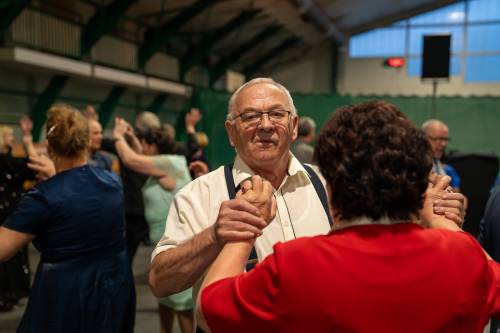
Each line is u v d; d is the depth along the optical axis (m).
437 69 6.61
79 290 1.59
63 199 1.57
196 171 2.98
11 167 3.29
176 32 9.46
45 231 1.58
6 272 3.52
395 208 0.74
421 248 0.71
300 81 14.23
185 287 1.05
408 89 13.25
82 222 1.60
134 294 1.83
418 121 6.99
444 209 0.91
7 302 3.54
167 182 2.69
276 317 0.70
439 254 0.71
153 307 3.61
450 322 0.68
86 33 7.31
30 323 1.57
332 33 12.29
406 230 0.74
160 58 9.59
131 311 1.80
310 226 1.21
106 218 1.67
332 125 0.78
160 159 2.69
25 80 6.55
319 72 14.09
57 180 1.61
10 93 6.29
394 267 0.69
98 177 1.71
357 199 0.73
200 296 0.78
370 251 0.70
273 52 13.27
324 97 7.03
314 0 10.64
